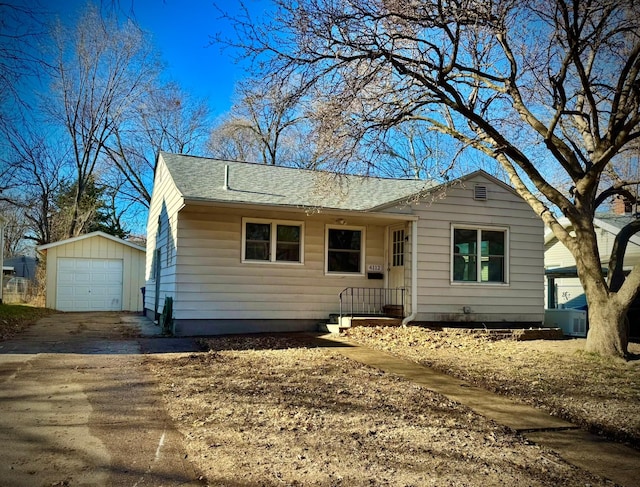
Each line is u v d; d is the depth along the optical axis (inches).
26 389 258.2
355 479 157.5
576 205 409.7
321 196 533.6
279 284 529.3
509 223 581.9
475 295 561.9
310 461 170.6
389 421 216.8
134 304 912.9
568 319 620.4
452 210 557.3
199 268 501.0
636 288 379.2
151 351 387.9
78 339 454.0
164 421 210.1
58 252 873.5
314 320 541.3
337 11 354.3
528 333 519.5
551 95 448.5
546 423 224.4
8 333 488.7
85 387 264.8
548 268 871.7
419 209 543.8
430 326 530.6
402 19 364.2
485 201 572.1
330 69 371.9
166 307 519.8
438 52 368.8
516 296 580.1
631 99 397.1
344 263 562.6
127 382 277.6
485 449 187.9
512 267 581.0
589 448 194.9
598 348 387.9
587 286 401.7
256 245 525.3
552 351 423.8
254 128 1242.0
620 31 383.2
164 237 601.6
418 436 199.2
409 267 536.4
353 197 572.1
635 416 235.6
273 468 164.2
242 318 512.7
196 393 254.5
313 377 297.7
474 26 366.9
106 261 902.4
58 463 164.7
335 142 386.3
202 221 504.7
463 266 562.3
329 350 400.2
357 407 236.5
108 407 228.8
